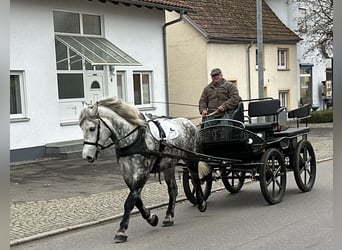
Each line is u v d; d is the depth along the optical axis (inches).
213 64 944.3
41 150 610.5
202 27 928.3
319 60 1318.9
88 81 689.0
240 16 1051.9
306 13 1198.9
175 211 355.6
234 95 369.4
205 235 284.7
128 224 305.0
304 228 286.4
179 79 964.0
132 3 696.4
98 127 275.9
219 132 351.3
